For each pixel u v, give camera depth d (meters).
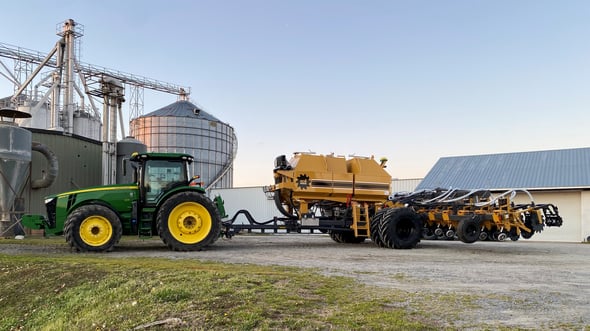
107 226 10.55
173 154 11.52
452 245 14.52
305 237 19.20
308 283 5.87
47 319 5.97
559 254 11.64
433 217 15.49
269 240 16.03
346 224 13.53
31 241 13.41
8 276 7.53
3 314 6.45
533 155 27.08
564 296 5.55
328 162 13.56
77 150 21.14
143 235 11.40
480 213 14.95
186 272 6.44
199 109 38.50
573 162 24.89
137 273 6.60
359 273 7.18
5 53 34.56
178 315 4.69
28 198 18.78
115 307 5.34
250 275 6.22
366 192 13.72
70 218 10.34
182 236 10.87
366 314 4.52
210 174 37.03
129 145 22.48
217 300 4.98
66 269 7.34
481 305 4.99
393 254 10.72
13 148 15.83
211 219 11.07
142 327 4.56
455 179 26.89
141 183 11.32
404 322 4.26
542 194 23.94
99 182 22.48
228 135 39.31
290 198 13.39
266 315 4.50
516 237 17.41
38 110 30.95
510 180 25.11
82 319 5.43
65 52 31.27
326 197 13.45
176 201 10.86
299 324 4.23
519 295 5.56
